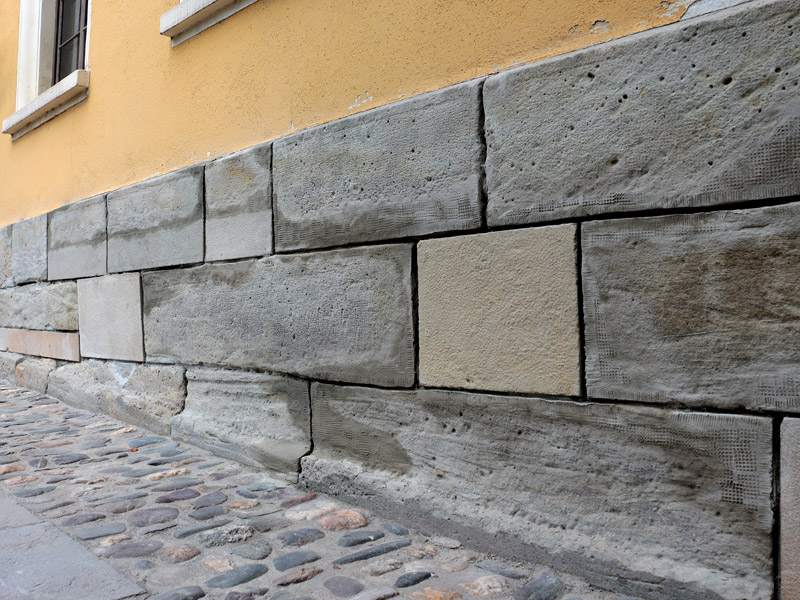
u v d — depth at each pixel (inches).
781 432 69.4
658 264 77.8
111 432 164.9
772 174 69.7
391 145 106.1
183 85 161.8
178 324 157.8
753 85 70.9
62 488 120.1
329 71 122.0
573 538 84.8
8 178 263.9
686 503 76.4
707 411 75.0
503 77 91.6
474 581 82.7
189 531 98.8
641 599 77.9
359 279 111.7
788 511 68.8
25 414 188.9
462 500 97.3
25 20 254.2
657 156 77.7
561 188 85.8
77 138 211.6
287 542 95.0
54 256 216.4
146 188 167.8
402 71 108.2
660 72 77.3
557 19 88.1
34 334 231.5
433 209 100.2
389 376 107.1
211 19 151.6
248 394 137.3
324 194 118.0
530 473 90.2
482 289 94.1
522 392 90.4
